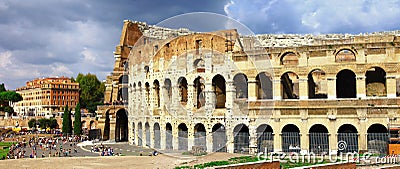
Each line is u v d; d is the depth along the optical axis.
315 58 70.88
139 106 76.88
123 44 110.12
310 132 74.12
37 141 101.94
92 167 58.41
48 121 138.88
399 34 83.25
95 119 142.62
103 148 83.25
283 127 71.62
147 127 76.31
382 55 67.56
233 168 45.38
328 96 70.00
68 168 57.84
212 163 54.16
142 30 114.88
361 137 67.38
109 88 112.31
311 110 70.38
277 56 72.81
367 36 79.25
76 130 115.31
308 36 92.56
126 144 91.56
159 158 66.12
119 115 107.69
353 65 68.81
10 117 150.00
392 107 66.12
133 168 56.28
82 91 190.75
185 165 55.19
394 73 66.75
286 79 78.38
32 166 60.00
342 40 82.81
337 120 68.88
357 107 67.81
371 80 74.88
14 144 97.81
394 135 62.88
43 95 191.25
